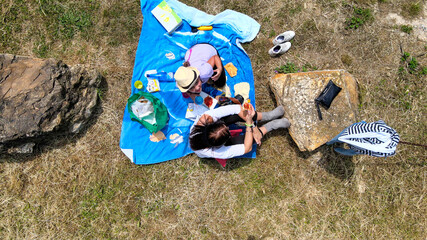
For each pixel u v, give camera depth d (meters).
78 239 3.93
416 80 4.19
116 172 4.03
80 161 4.01
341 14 4.26
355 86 3.86
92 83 3.87
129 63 4.15
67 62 4.09
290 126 3.82
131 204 4.01
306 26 4.26
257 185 4.13
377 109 4.18
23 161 3.95
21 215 3.90
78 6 4.14
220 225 4.05
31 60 3.57
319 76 3.79
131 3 4.16
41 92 3.50
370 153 3.20
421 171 4.11
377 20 4.25
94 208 3.97
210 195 4.08
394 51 4.23
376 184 4.14
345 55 4.23
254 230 4.06
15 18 4.07
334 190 4.14
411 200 4.08
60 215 3.94
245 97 4.07
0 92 3.46
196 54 3.46
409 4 4.24
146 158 4.01
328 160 4.14
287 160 4.16
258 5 4.25
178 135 4.00
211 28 4.07
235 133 3.62
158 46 4.05
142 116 3.71
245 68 4.12
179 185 4.08
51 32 4.09
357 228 4.08
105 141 4.05
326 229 4.07
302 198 4.12
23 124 3.46
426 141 4.13
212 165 4.13
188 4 4.22
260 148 4.16
